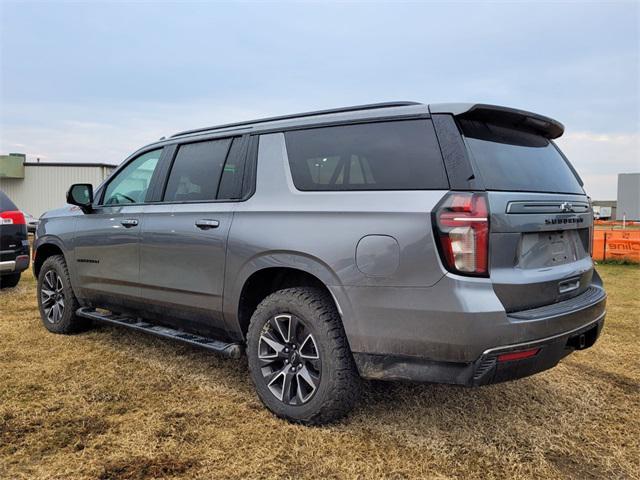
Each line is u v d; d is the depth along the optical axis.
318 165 2.98
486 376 2.34
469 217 2.35
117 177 4.38
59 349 4.34
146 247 3.78
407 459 2.56
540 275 2.59
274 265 2.96
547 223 2.66
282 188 3.08
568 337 2.59
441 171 2.50
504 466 2.52
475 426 2.94
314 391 2.78
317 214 2.83
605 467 2.53
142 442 2.70
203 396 3.32
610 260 10.92
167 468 2.45
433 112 2.62
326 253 2.72
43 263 5.04
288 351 2.93
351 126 2.90
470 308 2.31
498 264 2.40
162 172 3.90
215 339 3.51
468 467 2.50
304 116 3.21
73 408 3.13
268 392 3.00
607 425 2.99
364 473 2.43
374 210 2.62
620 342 4.70
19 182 28.64
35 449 2.63
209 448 2.64
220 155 3.53
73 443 2.69
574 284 2.89
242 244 3.10
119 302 4.13
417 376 2.49
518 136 2.91
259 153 3.28
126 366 3.91
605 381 3.72
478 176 2.43
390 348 2.54
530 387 3.56
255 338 3.05
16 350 4.30
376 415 3.03
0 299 6.64
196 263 3.40
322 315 2.76
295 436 2.76
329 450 2.62
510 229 2.45
